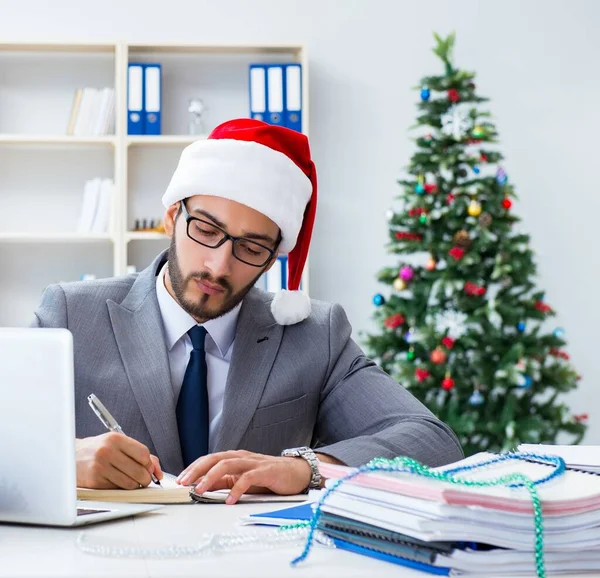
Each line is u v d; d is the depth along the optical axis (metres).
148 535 0.96
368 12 4.43
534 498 0.80
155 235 4.05
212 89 4.36
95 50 4.22
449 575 0.78
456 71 3.97
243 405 1.67
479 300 3.85
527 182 4.50
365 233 4.40
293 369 1.74
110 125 4.11
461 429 3.68
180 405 1.67
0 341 1.00
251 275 1.66
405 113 4.43
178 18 4.35
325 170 4.39
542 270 4.50
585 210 4.51
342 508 0.88
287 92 4.11
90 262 4.31
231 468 1.28
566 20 4.51
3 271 4.25
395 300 3.92
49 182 4.29
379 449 1.45
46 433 0.99
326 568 0.80
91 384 1.64
